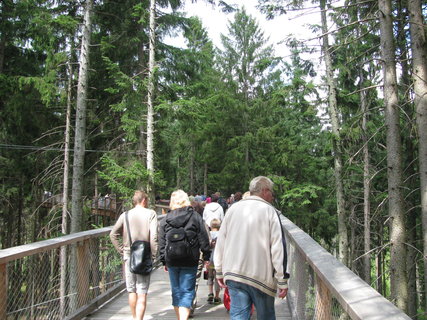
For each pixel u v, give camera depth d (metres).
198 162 27.70
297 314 4.77
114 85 14.80
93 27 15.08
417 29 8.55
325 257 3.14
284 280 3.06
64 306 5.02
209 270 6.55
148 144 12.48
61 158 15.48
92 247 6.08
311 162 21.59
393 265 8.32
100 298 6.09
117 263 7.19
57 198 15.84
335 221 20.94
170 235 4.81
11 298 4.07
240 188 23.91
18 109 14.02
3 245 18.95
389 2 8.78
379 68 13.24
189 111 12.83
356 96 15.05
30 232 18.45
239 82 25.23
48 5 14.38
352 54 14.63
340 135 14.42
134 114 13.36
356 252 17.06
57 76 14.13
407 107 10.59
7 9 14.84
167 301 6.64
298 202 19.45
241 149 23.08
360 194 18.66
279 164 22.00
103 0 14.73
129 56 15.25
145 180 12.02
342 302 2.00
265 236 3.13
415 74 8.52
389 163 8.55
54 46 13.88
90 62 14.76
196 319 5.67
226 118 23.67
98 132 15.65
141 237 4.93
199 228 4.88
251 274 3.07
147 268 4.84
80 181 12.98
